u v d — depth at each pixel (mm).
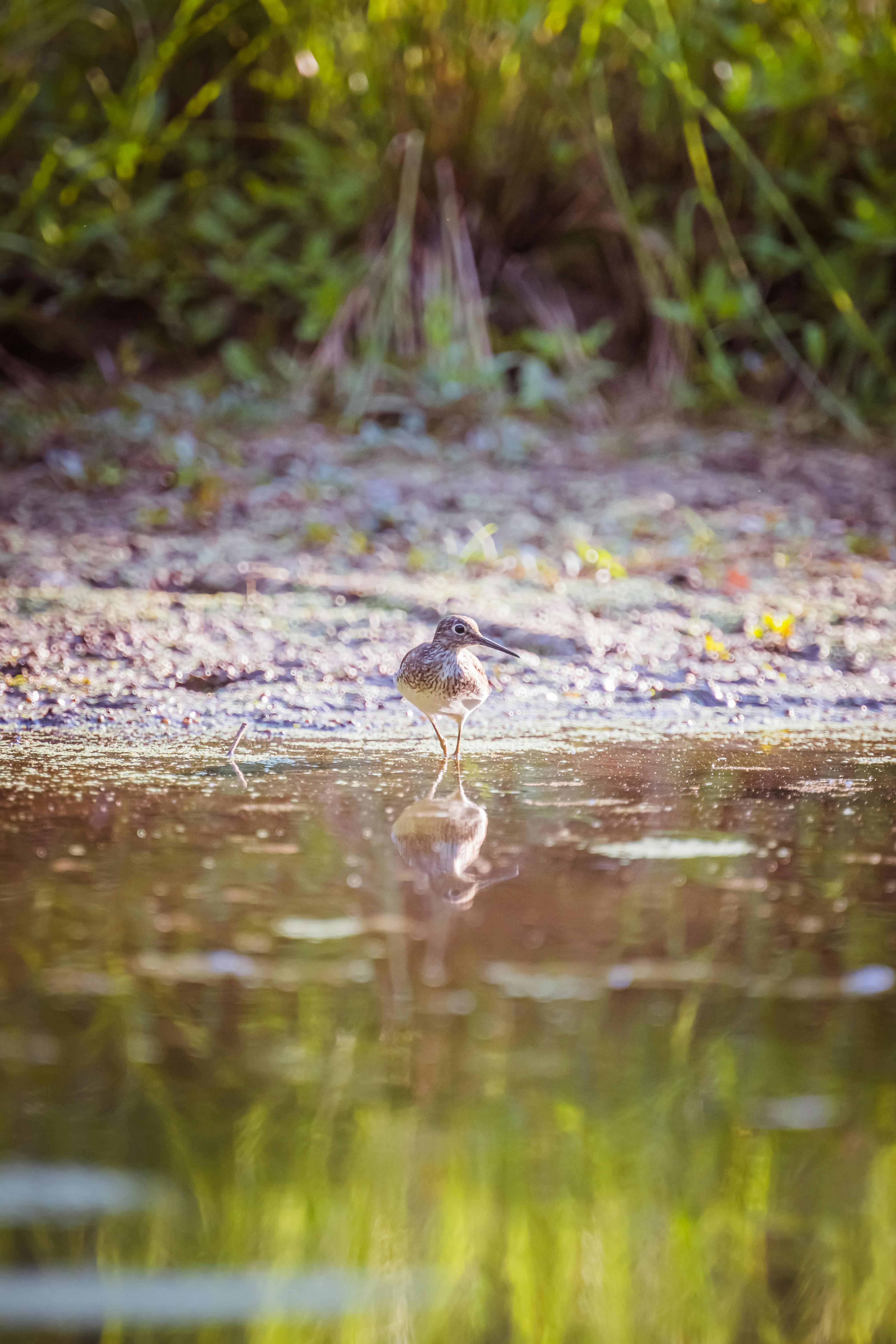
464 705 8820
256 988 4805
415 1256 3438
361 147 19328
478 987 4836
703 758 8766
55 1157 3697
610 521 15320
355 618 11938
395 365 19062
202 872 6160
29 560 13328
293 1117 3930
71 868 6195
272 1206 3547
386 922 5520
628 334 20531
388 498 15758
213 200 20125
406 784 8023
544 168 19844
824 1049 4383
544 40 19016
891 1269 3500
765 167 20000
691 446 17969
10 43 19094
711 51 19734
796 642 11516
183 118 19359
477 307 19344
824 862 6457
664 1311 3367
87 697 9977
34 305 19734
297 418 18344
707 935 5422
